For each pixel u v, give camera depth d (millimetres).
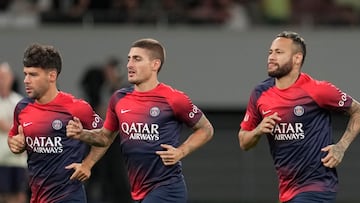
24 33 47531
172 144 26469
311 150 26188
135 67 26484
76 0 48469
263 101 26578
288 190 26484
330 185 26219
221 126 48938
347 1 50469
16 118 26656
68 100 26438
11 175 38312
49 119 26234
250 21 49312
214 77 48594
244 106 48750
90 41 47906
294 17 49500
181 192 26406
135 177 26578
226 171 49156
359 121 26469
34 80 26062
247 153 49125
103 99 44344
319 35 49000
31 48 26141
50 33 47688
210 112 48812
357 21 49625
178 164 26516
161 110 26359
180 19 48719
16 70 47312
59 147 26234
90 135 26109
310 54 49000
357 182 49188
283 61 26266
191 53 48469
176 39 48375
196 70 48469
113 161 43562
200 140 26656
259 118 26875
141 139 26406
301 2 50062
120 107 26641
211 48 48594
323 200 26062
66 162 26266
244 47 48688
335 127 48125
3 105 37906
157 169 26344
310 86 26312
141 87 26656
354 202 49156
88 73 44500
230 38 48625
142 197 26516
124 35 48094
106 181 43688
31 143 26344
